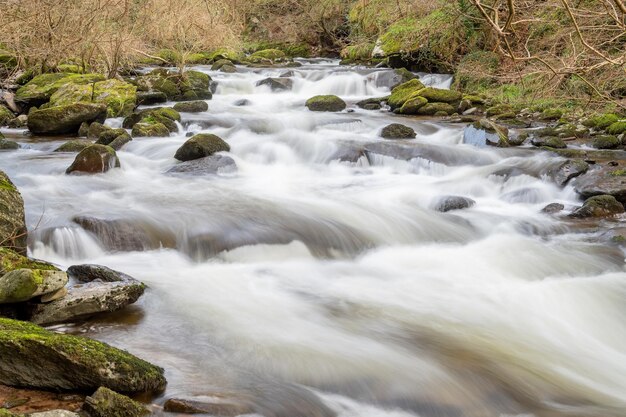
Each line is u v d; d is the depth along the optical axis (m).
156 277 6.50
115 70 18.02
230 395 4.38
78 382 4.22
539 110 15.59
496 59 18.36
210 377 4.64
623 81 13.67
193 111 15.69
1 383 4.29
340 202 9.27
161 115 13.95
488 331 5.82
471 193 10.49
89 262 6.88
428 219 8.86
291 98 18.89
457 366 5.10
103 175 10.13
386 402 4.57
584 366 5.43
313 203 9.09
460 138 13.23
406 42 21.36
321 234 7.94
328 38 29.30
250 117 14.66
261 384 4.60
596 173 10.23
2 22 15.17
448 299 6.49
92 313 5.46
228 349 5.09
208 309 5.81
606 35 12.85
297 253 7.52
